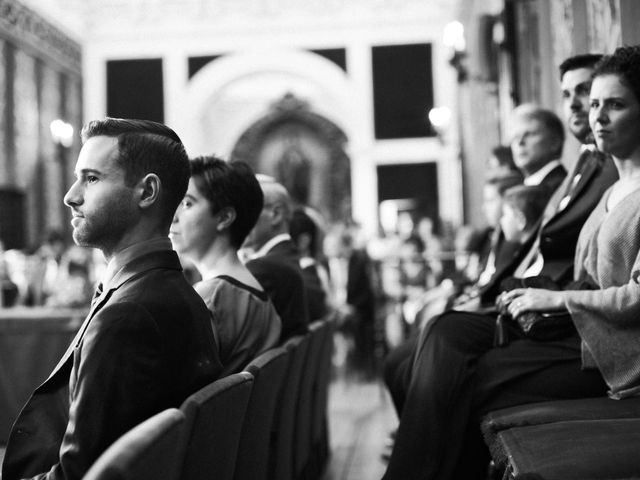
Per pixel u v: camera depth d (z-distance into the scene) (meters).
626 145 3.46
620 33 5.12
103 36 23.84
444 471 3.53
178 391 2.35
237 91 29.28
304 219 7.24
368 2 23.66
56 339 6.99
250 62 23.72
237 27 23.77
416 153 23.69
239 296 3.45
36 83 20.48
